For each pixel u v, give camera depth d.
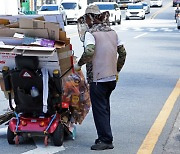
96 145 6.54
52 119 6.52
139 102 9.91
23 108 6.45
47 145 6.66
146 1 85.00
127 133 7.48
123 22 47.62
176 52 20.33
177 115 8.80
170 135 7.43
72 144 6.78
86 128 7.72
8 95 6.65
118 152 6.46
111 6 43.47
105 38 6.20
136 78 13.11
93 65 6.20
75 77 6.70
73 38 26.94
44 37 6.23
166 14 60.94
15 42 6.23
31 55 6.02
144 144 6.89
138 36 29.53
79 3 45.44
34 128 6.46
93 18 6.25
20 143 6.77
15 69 6.26
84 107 6.86
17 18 6.60
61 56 6.16
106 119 6.45
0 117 7.03
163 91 11.22
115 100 10.10
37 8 52.09
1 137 7.07
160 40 26.70
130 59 17.42
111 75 6.23
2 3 39.31
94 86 6.24
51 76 6.24
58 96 6.43
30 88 6.30
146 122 8.23
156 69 14.96
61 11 41.09
